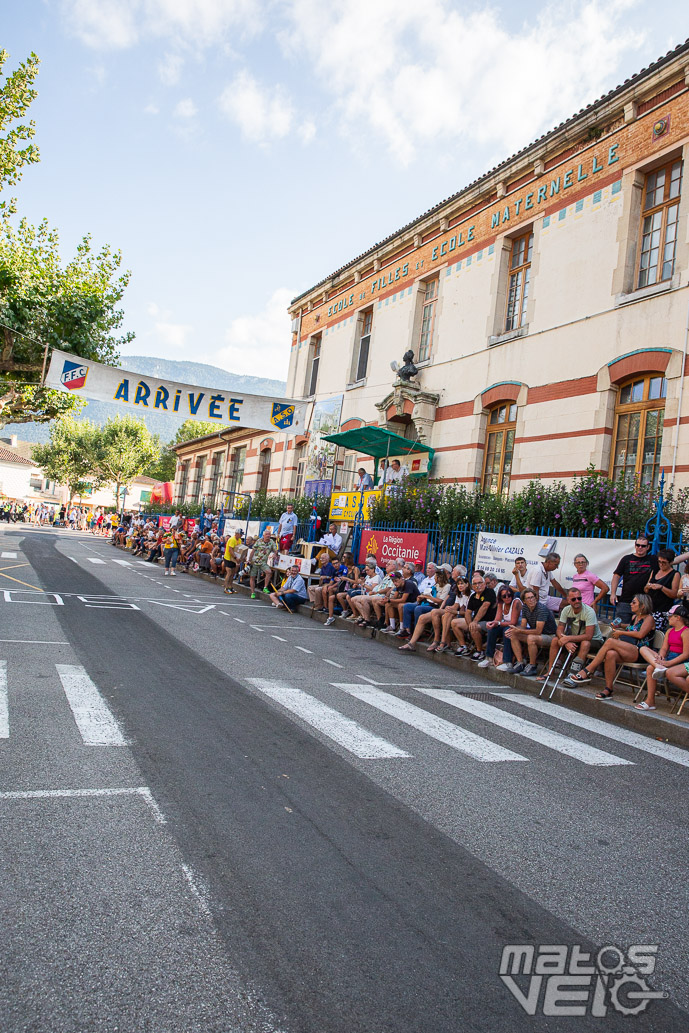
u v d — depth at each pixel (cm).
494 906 316
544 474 1314
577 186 1342
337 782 450
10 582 1339
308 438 2303
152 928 271
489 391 1495
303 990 244
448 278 1703
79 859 318
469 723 645
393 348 1906
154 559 2638
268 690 682
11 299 1872
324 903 303
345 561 1409
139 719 539
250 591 1764
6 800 373
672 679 714
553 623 907
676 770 563
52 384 1427
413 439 1811
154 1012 226
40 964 244
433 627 1087
